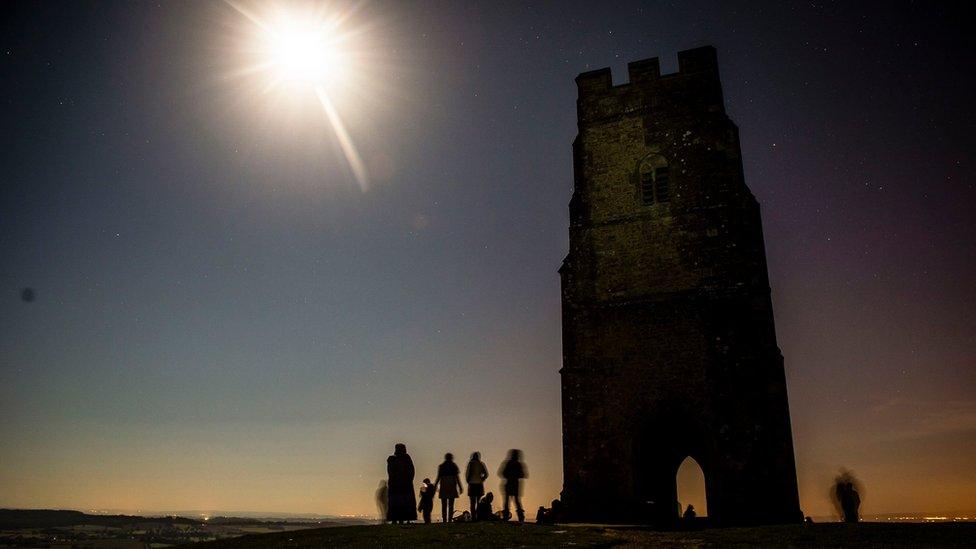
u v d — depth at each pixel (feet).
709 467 79.25
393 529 59.52
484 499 83.05
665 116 94.02
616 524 77.30
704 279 85.87
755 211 88.94
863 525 58.49
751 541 52.13
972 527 54.13
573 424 86.58
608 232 92.79
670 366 84.23
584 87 100.22
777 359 80.07
